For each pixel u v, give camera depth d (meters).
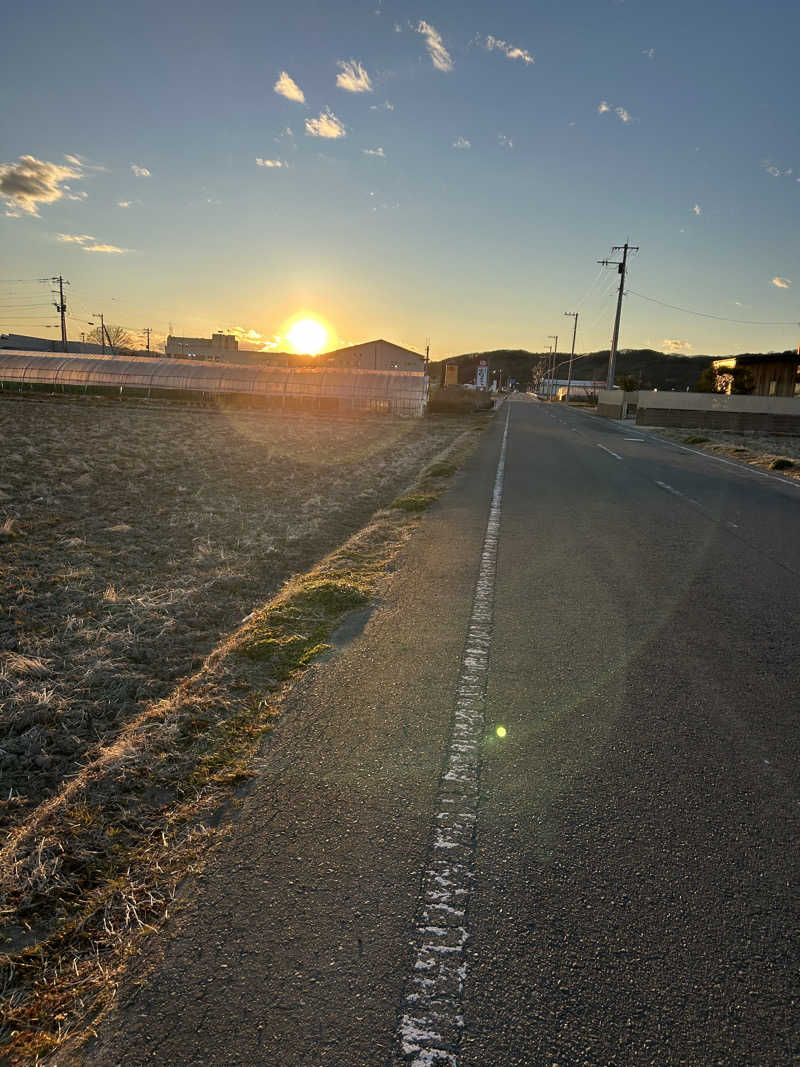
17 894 2.17
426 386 39.56
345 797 2.62
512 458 16.53
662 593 5.53
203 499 10.20
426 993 1.74
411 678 3.75
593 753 2.97
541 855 2.30
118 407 33.28
